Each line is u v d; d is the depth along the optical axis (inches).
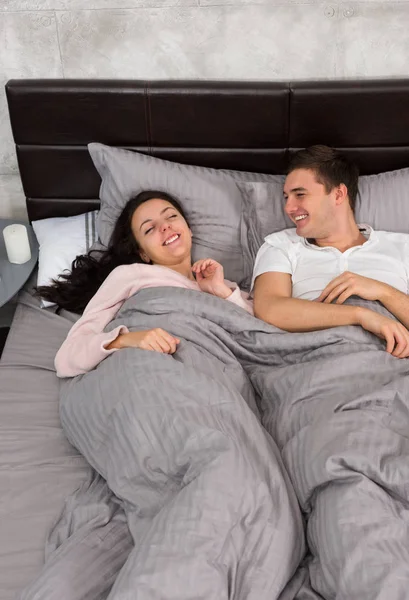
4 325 100.2
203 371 67.3
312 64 90.8
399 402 62.1
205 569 49.2
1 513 60.9
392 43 89.0
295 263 82.1
